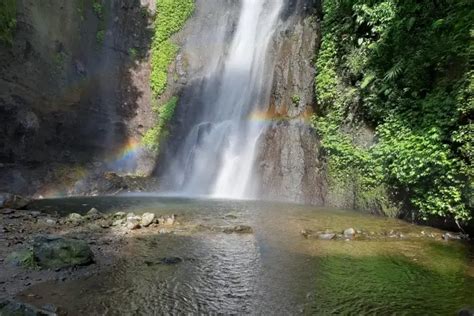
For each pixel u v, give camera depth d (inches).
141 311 205.2
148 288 236.7
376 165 472.7
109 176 729.6
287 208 525.3
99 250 310.0
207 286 242.4
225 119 813.2
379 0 497.0
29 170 653.3
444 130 373.7
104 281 245.8
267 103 739.4
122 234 363.3
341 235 366.9
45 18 720.3
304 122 644.7
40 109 690.2
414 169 400.5
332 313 207.9
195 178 751.7
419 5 446.0
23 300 213.2
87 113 776.9
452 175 362.9
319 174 581.9
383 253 315.0
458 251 320.8
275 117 709.3
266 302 220.7
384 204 463.8
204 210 500.7
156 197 646.5
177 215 458.6
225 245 333.1
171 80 913.5
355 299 225.8
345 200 529.3
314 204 569.3
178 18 956.0
